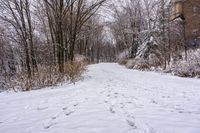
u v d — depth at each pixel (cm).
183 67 1566
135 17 3497
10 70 1912
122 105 582
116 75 1659
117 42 5534
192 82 1178
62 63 1303
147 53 2598
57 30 1388
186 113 492
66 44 1509
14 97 810
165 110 521
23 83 1024
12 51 1981
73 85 1062
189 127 391
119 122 428
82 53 4925
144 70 2216
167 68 1841
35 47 1669
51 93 853
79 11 1534
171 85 1045
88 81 1227
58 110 562
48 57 1720
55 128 416
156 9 3067
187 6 3123
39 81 1073
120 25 3716
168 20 2384
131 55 3544
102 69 2459
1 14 1314
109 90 876
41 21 1725
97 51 6831
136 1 3500
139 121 430
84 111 532
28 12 1355
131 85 1046
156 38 2572
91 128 400
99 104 606
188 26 3089
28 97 792
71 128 409
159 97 705
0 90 1162
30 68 1402
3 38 1800
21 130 421
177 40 2416
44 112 551
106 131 381
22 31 1325
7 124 470
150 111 511
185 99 668
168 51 2050
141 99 669
